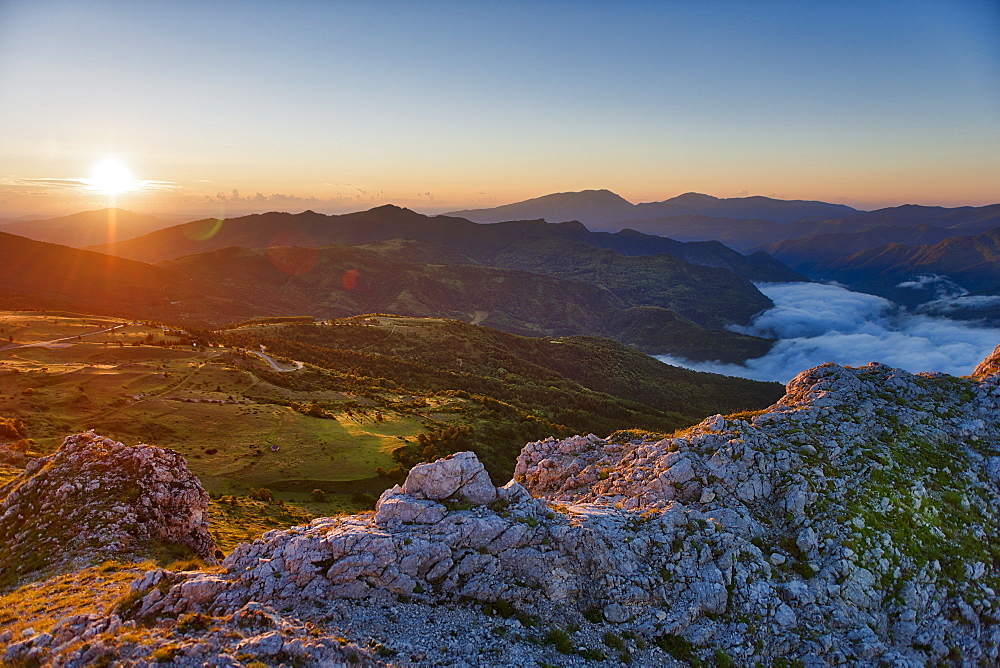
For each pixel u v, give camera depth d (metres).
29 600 27.06
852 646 29.67
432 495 32.69
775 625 29.64
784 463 40.03
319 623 24.20
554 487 48.47
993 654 31.77
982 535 36.91
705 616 29.39
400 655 23.00
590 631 27.25
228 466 89.12
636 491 40.00
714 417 45.59
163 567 33.66
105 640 21.27
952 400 48.44
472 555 28.98
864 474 39.59
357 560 27.25
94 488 39.34
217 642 21.39
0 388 96.38
